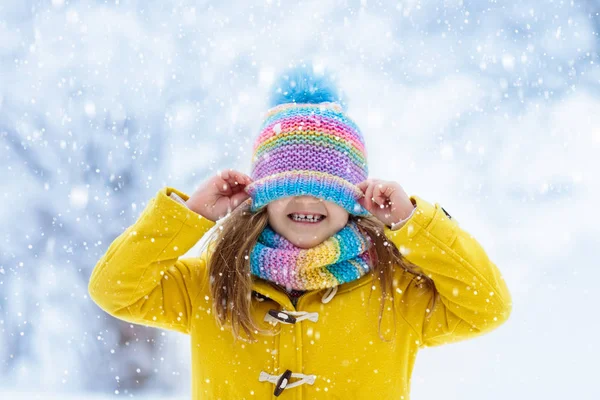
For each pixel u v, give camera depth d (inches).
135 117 332.8
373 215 96.2
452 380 197.6
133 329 258.7
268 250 92.4
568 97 366.0
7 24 331.6
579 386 187.8
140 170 325.1
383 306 92.1
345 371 90.0
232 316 91.1
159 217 91.4
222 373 91.2
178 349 256.1
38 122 325.1
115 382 253.4
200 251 105.0
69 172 318.0
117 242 94.3
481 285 91.2
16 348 269.1
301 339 90.7
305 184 93.0
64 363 262.5
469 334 93.8
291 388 88.9
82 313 279.6
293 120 97.7
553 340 224.5
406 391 93.1
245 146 330.6
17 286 288.8
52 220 308.8
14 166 314.8
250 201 99.7
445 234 90.8
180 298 95.6
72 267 298.2
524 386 191.3
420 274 96.5
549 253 314.0
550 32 373.7
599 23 376.8
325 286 91.0
